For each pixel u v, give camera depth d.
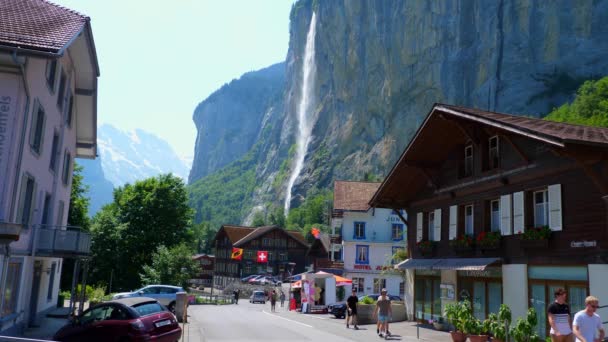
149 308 14.20
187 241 54.09
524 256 19.02
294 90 192.38
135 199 53.09
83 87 27.06
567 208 17.08
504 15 108.62
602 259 15.43
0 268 16.45
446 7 121.00
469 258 22.38
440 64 120.19
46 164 21.81
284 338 19.31
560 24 99.88
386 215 49.25
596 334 9.88
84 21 19.89
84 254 22.20
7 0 19.45
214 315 31.23
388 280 48.12
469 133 22.28
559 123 21.19
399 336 20.89
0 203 16.62
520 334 15.09
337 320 29.50
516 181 19.78
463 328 17.77
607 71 92.06
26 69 17.38
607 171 15.50
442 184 25.52
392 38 134.38
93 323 13.76
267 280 73.38
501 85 105.12
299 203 152.50
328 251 56.62
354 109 149.25
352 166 141.75
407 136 126.62
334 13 160.25
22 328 20.20
